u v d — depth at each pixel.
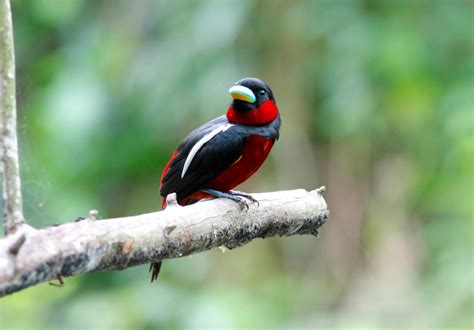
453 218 11.98
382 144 13.86
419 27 13.56
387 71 13.02
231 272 13.09
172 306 11.52
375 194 13.94
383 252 13.70
